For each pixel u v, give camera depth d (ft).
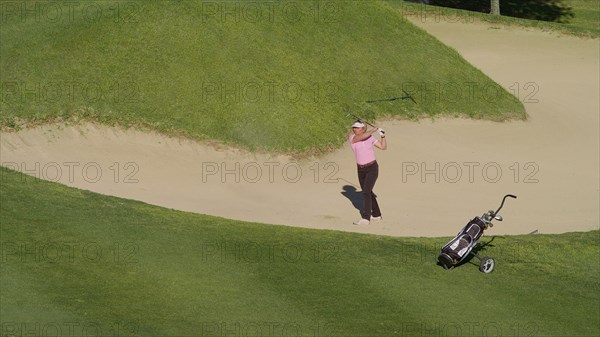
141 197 226.58
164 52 275.80
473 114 311.68
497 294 186.60
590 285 198.90
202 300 168.66
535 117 329.31
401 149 279.08
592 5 584.81
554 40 411.75
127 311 161.89
